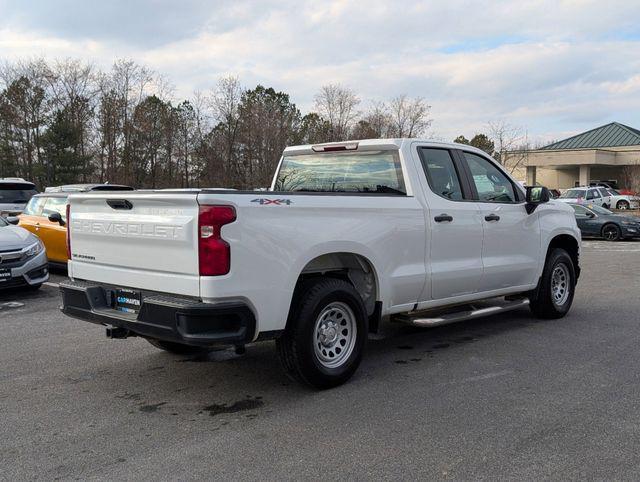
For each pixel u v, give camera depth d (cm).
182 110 5481
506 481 331
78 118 4878
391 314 557
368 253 511
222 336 416
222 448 379
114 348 628
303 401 464
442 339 656
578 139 6347
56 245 1139
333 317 495
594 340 643
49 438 397
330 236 479
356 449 375
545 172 6344
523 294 732
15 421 428
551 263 729
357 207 503
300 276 495
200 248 412
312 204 468
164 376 532
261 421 424
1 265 884
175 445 384
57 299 916
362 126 5012
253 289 429
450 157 618
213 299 412
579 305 848
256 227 430
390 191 577
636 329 695
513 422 415
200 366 562
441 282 582
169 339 426
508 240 661
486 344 632
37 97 5022
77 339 667
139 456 368
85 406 458
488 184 657
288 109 5647
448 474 340
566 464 351
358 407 449
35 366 564
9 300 908
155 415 438
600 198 3484
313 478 337
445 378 517
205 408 452
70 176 4600
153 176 5306
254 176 4853
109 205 480
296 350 464
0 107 5003
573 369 538
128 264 469
